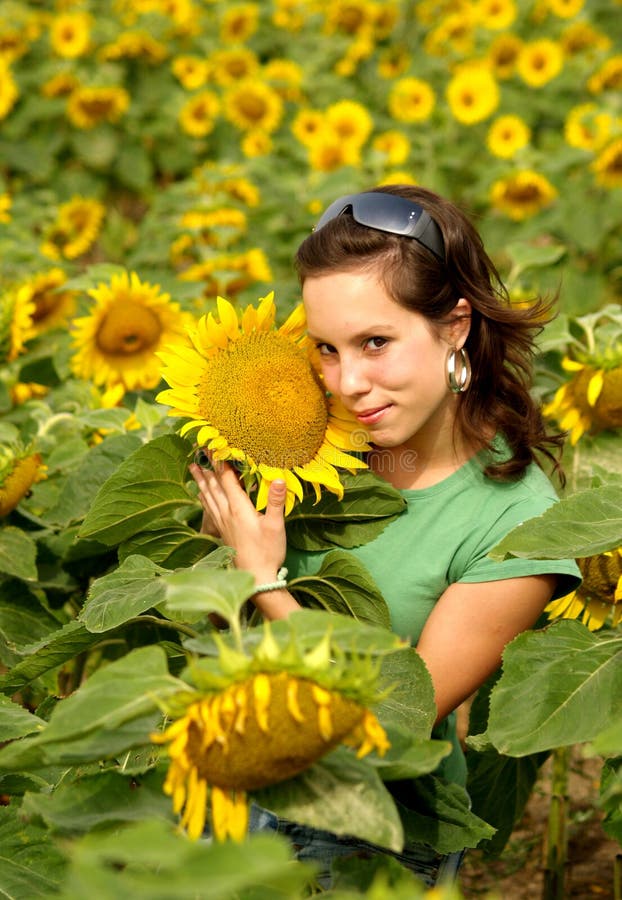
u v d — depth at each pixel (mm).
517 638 3615
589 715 3430
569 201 11578
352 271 3756
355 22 17953
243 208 10469
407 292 3768
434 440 4102
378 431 3918
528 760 4879
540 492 4109
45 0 20109
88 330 6273
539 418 4223
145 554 4363
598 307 11195
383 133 15133
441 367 3922
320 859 3986
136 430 5441
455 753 4512
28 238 10062
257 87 14664
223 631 4379
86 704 2729
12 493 5023
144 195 14891
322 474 3932
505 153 13492
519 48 16016
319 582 4035
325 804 2820
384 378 3828
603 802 3434
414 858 4086
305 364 3988
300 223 10570
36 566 5398
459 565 4059
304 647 2771
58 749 2863
